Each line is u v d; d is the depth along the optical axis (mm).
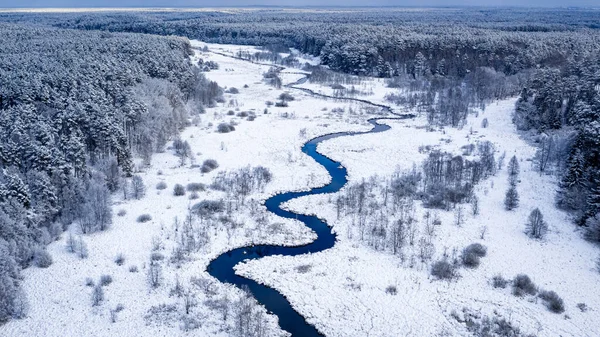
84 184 108312
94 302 79125
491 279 86875
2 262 78938
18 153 105562
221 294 82938
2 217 85875
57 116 127688
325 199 119125
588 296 82125
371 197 118938
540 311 78750
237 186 123375
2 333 71938
